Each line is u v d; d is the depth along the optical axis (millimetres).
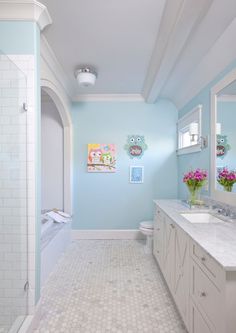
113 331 1784
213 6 1647
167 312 2016
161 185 3982
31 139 1816
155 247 3043
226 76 2184
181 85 3252
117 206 3984
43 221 3391
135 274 2707
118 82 3344
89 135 3967
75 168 3977
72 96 3836
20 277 1781
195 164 3092
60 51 2428
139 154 3971
